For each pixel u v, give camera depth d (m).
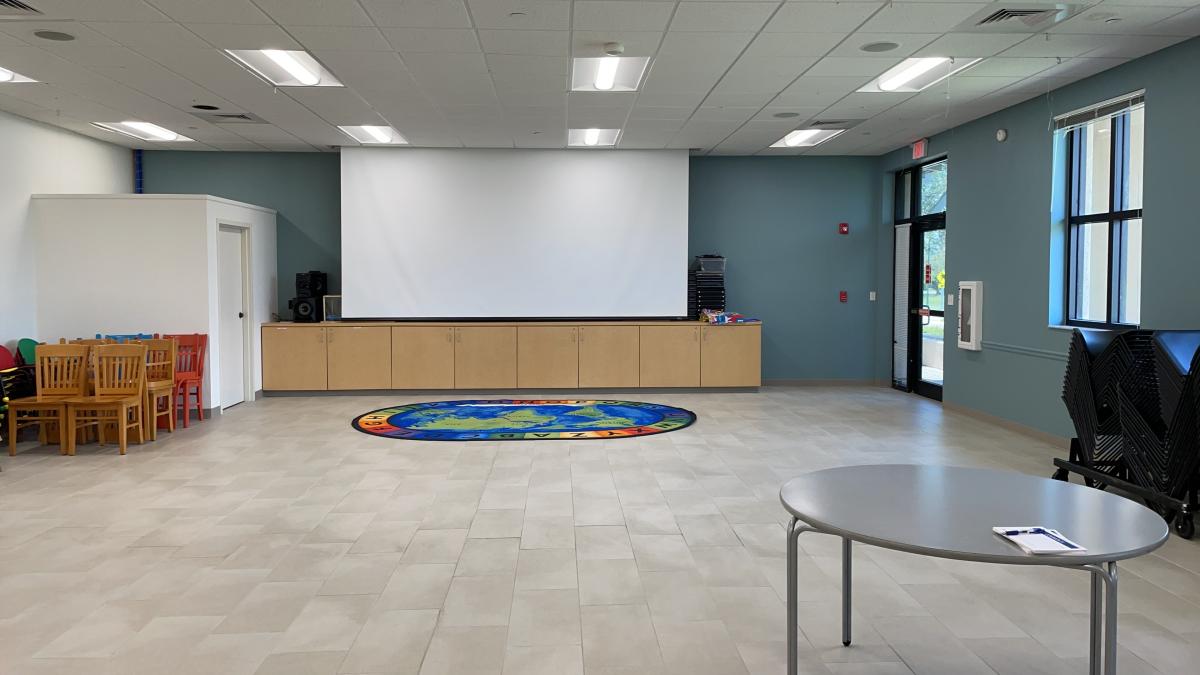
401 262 10.28
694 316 10.82
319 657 3.08
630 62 6.43
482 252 10.36
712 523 4.82
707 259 10.73
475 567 4.07
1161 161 5.86
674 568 4.06
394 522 4.83
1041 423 7.38
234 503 5.25
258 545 4.41
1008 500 2.66
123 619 3.44
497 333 10.13
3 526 4.76
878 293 11.19
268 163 10.53
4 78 6.73
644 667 3.00
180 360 8.24
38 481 5.82
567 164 10.39
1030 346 7.54
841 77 6.73
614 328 10.25
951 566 4.10
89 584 3.85
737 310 11.16
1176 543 4.52
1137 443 5.03
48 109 7.87
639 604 3.60
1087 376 5.49
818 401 9.77
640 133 9.29
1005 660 3.07
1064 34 5.54
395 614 3.49
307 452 6.77
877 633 3.31
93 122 8.54
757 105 7.80
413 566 4.09
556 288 10.48
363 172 10.20
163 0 4.86
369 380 10.03
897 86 7.09
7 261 7.99
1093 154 6.86
